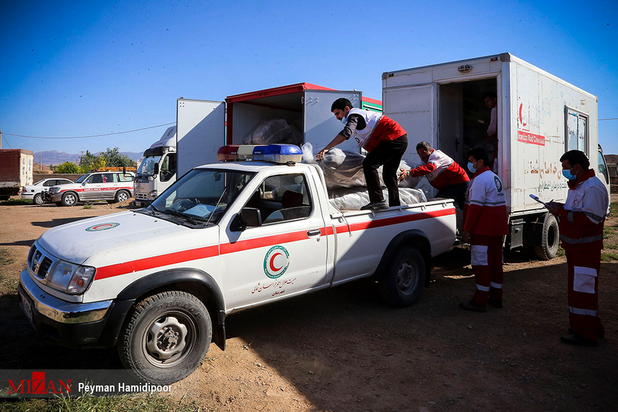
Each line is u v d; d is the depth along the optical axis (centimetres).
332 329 476
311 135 826
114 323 315
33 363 373
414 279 561
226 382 356
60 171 5578
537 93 738
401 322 501
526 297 604
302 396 340
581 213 440
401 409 326
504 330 484
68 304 310
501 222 531
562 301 587
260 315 514
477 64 678
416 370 388
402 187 659
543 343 450
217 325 378
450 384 364
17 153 3475
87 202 2277
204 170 470
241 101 947
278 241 412
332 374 377
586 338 442
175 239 353
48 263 342
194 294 380
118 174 2319
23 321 462
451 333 473
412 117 748
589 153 975
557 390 357
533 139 728
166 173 1568
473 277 713
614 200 2442
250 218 372
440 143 743
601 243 446
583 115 944
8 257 778
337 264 466
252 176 419
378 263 512
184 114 920
